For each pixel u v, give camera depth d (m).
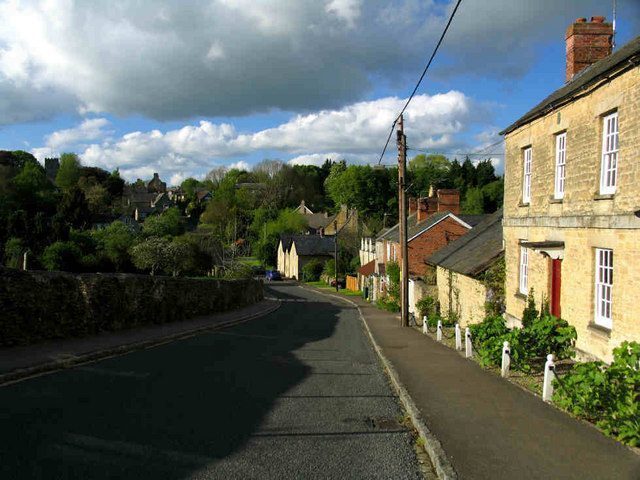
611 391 7.55
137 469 6.03
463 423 8.03
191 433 7.42
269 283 78.56
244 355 14.79
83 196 68.19
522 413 8.60
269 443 7.18
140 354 14.16
